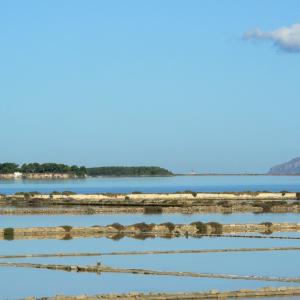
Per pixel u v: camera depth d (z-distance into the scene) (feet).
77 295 158.71
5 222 340.18
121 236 281.95
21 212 402.72
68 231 288.51
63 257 221.87
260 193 605.31
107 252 231.91
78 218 366.43
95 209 423.23
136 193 569.64
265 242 262.47
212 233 294.66
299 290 163.84
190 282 180.65
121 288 173.37
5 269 199.00
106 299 155.53
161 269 201.26
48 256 222.48
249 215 392.88
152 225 295.48
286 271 199.11
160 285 176.65
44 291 171.22
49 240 266.77
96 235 284.82
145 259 219.20
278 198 561.84
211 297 159.63
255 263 212.43
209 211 423.64
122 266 205.57
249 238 275.80
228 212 417.69
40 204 475.72
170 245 253.03
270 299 158.71
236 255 228.02
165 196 556.10
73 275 190.60
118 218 368.07
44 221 347.15
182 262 213.87
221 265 208.64
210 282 180.24
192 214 400.26
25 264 204.64
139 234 288.51
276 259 220.02
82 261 213.87
